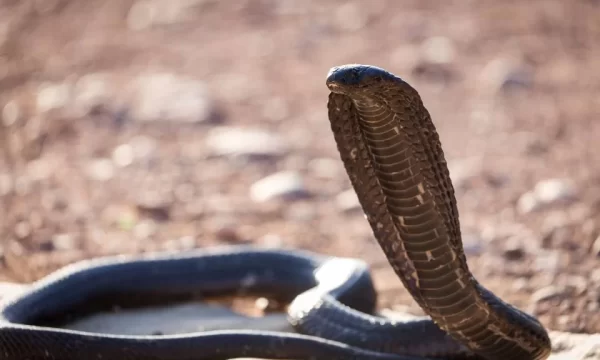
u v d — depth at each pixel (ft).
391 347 29.25
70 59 88.99
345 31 94.32
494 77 76.89
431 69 79.66
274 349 28.35
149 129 69.56
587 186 55.01
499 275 41.27
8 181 58.80
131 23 101.91
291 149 64.59
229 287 38.19
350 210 52.90
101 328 33.81
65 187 57.57
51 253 45.19
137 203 52.54
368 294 34.88
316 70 83.82
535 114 70.08
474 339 25.32
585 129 66.54
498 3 101.30
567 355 29.35
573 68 80.38
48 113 72.74
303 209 53.36
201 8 104.99
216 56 88.69
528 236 46.68
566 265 42.06
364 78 21.59
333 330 30.55
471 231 48.08
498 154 62.08
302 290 37.60
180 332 33.19
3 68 87.04
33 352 27.40
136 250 45.93
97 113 72.28
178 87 77.20
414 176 23.34
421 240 24.00
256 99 76.48
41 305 33.27
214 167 61.57
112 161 62.95
